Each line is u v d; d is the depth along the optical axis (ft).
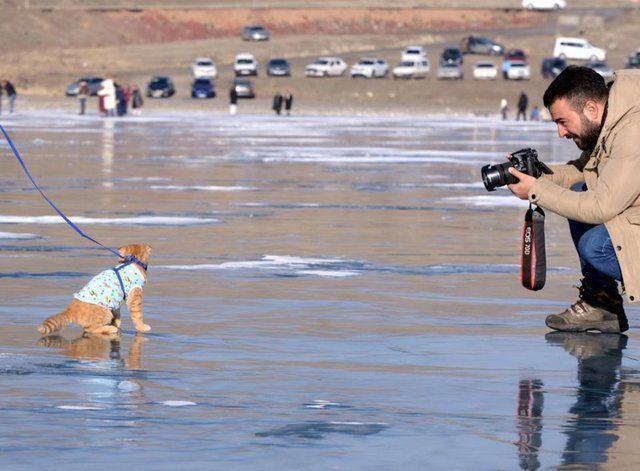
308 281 100.73
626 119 72.33
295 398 59.26
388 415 56.03
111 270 77.05
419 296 93.97
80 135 407.64
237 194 193.98
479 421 55.11
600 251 75.10
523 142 408.05
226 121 577.84
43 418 54.29
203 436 51.72
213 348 72.18
